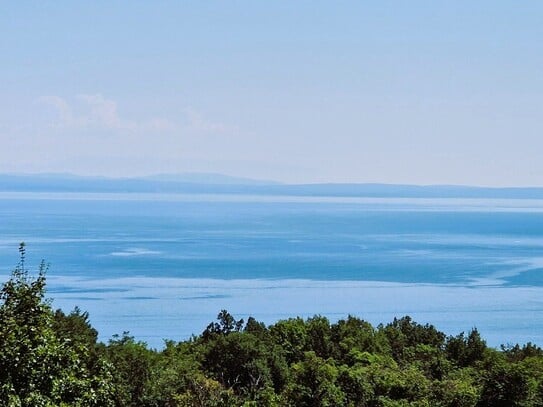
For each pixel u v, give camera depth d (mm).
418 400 58500
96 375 25031
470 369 67312
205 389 56875
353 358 71250
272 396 57031
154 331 143500
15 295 24078
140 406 56438
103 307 169875
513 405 57188
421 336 83188
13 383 22594
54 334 24484
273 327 78812
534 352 76312
